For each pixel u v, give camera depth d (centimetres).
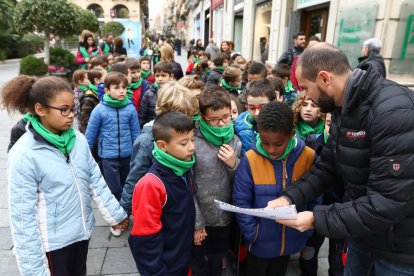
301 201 170
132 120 323
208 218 204
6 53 2162
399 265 136
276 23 864
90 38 905
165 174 168
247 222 187
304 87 140
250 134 225
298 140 190
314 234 226
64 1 1022
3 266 248
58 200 169
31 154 160
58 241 171
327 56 130
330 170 170
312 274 239
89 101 375
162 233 174
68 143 173
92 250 275
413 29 416
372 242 139
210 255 221
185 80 277
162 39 2911
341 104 137
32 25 1004
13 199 158
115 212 202
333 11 560
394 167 115
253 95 221
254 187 186
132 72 432
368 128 124
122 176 335
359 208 127
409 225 127
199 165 195
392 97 118
